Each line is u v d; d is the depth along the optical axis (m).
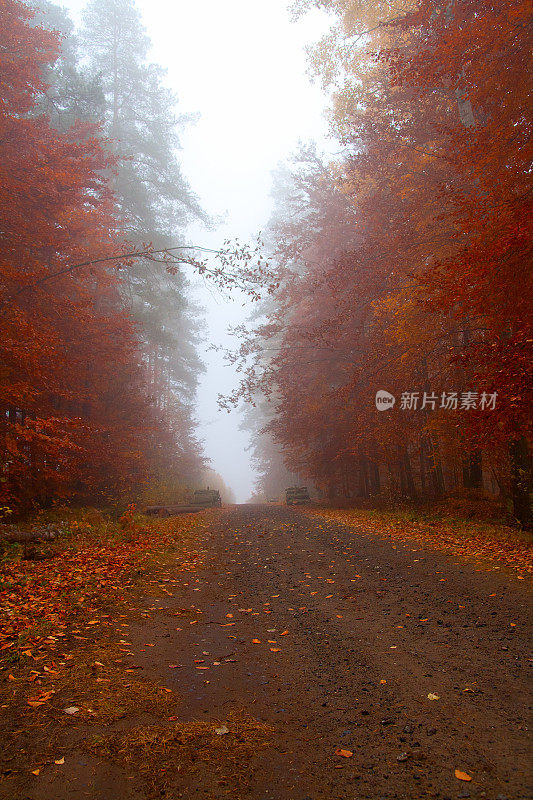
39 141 12.30
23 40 12.41
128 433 18.12
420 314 10.89
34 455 12.59
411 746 2.75
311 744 2.81
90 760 2.63
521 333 6.50
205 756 2.69
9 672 3.79
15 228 11.66
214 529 14.32
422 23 8.95
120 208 24.73
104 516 15.09
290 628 5.11
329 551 9.48
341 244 19.86
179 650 4.47
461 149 8.09
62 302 12.84
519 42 6.90
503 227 6.71
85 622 5.13
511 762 2.54
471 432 7.91
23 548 8.90
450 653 4.18
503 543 9.02
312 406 20.92
